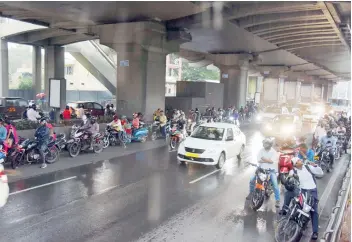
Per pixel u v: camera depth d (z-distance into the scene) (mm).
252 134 25172
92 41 43000
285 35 31016
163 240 6883
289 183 6957
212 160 13148
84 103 27516
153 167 13422
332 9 21906
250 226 7828
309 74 79000
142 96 24594
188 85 39906
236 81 42656
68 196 9383
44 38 37250
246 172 13156
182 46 37594
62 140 14227
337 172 13961
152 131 20766
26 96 45781
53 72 40031
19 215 7887
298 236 6930
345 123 20984
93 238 6836
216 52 42719
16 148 11969
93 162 13844
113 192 9945
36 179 10930
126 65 24594
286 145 10047
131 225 7570
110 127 17438
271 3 20844
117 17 22984
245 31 27656
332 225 6637
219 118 31469
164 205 8984
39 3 18969
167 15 22344
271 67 58312
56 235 6910
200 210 8734
